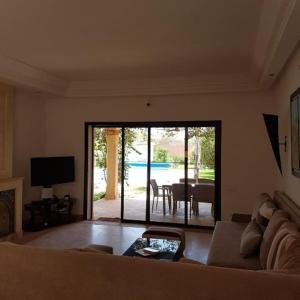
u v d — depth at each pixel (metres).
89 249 2.00
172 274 1.58
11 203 4.79
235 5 2.70
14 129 5.39
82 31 3.33
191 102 5.53
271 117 3.75
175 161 5.70
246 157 5.26
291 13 2.26
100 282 1.67
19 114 5.53
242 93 5.27
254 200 5.21
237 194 5.30
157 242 3.37
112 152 7.02
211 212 5.49
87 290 1.68
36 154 6.03
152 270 1.61
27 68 4.69
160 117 5.69
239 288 1.48
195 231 5.36
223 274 1.53
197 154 5.59
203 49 3.88
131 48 3.88
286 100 3.84
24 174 5.69
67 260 1.74
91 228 5.43
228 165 5.34
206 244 4.60
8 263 1.83
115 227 5.52
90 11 2.84
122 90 5.71
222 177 5.37
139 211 5.89
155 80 5.48
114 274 1.65
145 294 1.60
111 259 1.68
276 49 3.03
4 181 4.58
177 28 3.22
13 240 4.69
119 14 2.90
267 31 3.00
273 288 1.44
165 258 2.89
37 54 4.14
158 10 2.81
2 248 1.86
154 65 4.63
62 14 2.91
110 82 5.70
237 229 3.88
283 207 3.32
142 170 5.88
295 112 3.12
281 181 4.38
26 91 5.57
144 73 5.11
